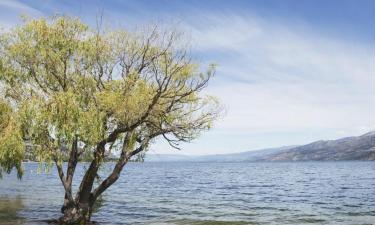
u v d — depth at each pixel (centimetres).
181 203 4331
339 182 8700
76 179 8862
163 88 2428
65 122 2166
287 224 2986
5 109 2331
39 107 2170
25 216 3003
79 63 2352
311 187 7269
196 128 2506
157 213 3469
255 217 3341
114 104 2228
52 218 2909
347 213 3653
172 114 2469
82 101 2239
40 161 2212
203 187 7131
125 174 13600
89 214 2484
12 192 5181
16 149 2170
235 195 5550
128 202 4319
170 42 2425
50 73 2341
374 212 3722
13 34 2323
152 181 9025
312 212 3719
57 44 2298
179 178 10662
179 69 2406
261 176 12112
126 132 2430
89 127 2184
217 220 3127
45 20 2344
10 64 2331
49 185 6606
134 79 2345
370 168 18225
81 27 2370
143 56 2398
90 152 2297
